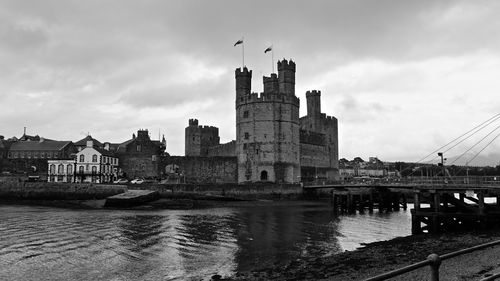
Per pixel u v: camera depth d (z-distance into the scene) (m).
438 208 32.16
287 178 80.94
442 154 50.00
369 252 23.31
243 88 86.56
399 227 37.84
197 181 83.06
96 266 21.22
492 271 15.75
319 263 21.00
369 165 199.00
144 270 20.66
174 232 32.31
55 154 91.12
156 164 85.81
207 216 44.25
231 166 83.62
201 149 104.69
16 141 96.56
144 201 56.81
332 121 107.12
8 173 80.75
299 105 87.62
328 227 36.97
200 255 24.22
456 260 18.25
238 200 67.75
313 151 97.25
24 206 54.00
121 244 26.95
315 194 76.19
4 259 22.30
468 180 36.91
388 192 55.84
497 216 30.81
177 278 19.31
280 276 18.47
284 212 50.28
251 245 27.62
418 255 21.53
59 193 65.88
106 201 53.94
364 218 45.41
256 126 81.44
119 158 86.88
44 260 22.22
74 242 27.23
